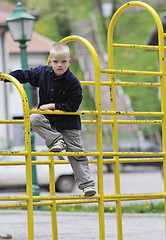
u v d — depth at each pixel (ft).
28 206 44.93
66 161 54.03
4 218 92.84
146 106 287.69
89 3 528.63
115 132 53.83
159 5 118.62
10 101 186.70
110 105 54.54
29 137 44.96
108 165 220.02
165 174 52.85
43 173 140.67
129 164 220.02
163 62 53.98
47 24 498.69
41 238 69.72
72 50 428.97
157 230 76.13
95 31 470.80
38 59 276.62
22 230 77.30
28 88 98.68
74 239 68.90
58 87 46.21
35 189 100.99
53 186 53.16
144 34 417.90
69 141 47.80
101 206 48.55
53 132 47.24
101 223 48.55
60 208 104.06
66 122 47.39
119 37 418.92
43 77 46.62
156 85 53.98
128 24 433.07
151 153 52.01
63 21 500.74
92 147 236.84
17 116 88.58
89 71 385.91
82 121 53.06
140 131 257.14
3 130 114.42
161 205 102.06
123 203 110.01
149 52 308.81
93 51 49.83
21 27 101.60
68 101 46.32
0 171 137.69
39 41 282.36
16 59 277.44
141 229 77.56
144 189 152.35
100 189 48.65
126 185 166.40
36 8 509.35
